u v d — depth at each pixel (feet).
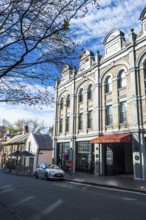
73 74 102.89
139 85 67.82
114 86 77.92
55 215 24.43
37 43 20.63
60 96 112.37
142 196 38.70
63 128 107.04
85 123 91.30
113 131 75.66
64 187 49.96
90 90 92.07
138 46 69.62
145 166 62.80
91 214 24.90
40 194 39.09
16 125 234.38
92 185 56.08
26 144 153.58
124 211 26.48
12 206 29.12
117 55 77.71
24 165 147.02
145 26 68.18
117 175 77.20
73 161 94.68
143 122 65.05
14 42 21.39
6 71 21.61
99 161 79.97
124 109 73.36
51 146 139.85
